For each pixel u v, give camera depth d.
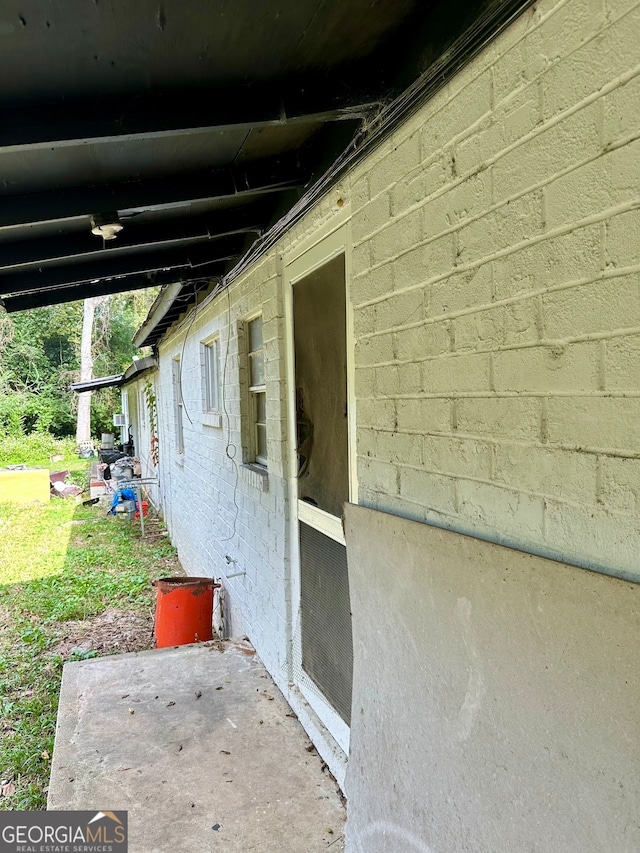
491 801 1.28
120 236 2.82
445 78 1.42
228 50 1.45
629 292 0.96
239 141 2.09
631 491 0.97
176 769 2.52
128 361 26.53
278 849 2.07
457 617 1.41
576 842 1.05
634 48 0.94
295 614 3.07
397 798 1.67
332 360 2.50
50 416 23.19
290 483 3.08
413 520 1.64
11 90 1.47
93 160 1.96
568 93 1.08
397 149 1.70
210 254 3.69
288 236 2.84
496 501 1.31
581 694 1.04
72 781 2.45
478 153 1.34
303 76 1.66
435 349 1.54
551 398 1.14
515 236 1.23
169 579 4.66
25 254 2.64
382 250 1.81
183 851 2.06
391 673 1.73
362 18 1.44
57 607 5.88
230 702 3.10
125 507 11.01
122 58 1.40
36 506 12.57
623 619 0.96
